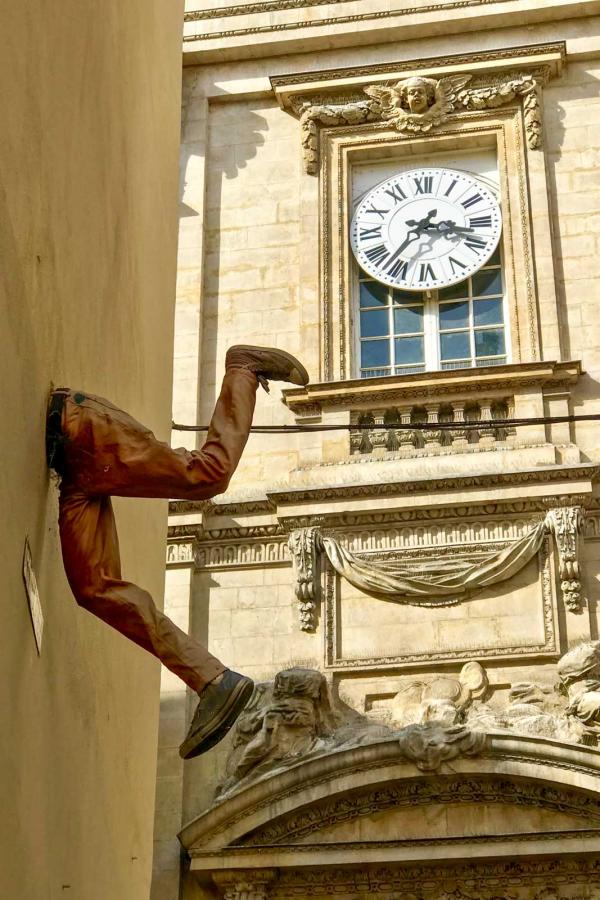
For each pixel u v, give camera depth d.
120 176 9.89
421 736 18.70
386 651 20.08
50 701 7.73
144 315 11.12
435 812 18.77
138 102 10.88
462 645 19.95
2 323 6.43
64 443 7.39
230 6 24.69
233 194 23.72
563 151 23.28
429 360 22.45
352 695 19.92
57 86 7.67
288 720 19.39
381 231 23.20
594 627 19.81
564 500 20.44
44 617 7.59
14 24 6.57
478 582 20.12
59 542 7.91
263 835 18.89
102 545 7.41
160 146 12.29
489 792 18.70
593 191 22.92
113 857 9.79
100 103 9.08
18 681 6.88
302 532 20.81
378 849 18.53
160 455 7.46
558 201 22.92
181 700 19.98
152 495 7.56
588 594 20.05
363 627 20.30
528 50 23.59
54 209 7.59
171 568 20.95
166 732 19.81
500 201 23.09
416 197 23.34
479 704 19.58
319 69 24.30
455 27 24.19
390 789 18.86
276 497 20.94
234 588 20.88
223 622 20.69
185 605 20.67
